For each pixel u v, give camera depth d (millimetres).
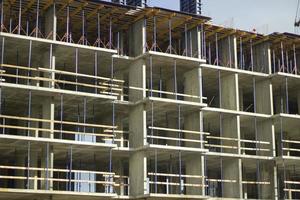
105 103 42344
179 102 42844
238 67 52031
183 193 46281
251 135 54375
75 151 41250
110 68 45656
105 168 46938
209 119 48406
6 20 42844
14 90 38281
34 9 41812
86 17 43562
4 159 44688
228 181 45125
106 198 40219
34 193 36531
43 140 37594
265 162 48594
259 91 50625
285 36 50312
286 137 53344
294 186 54906
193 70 45906
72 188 45688
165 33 47438
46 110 40156
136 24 45406
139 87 43719
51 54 40188
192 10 53094
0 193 36375
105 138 44000
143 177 41594
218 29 47906
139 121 43156
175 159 45938
